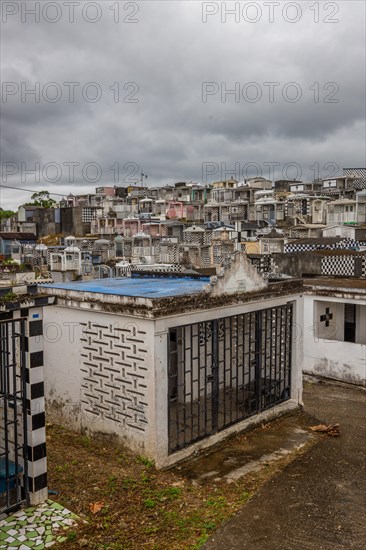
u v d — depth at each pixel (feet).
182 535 19.60
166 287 30.99
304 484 24.61
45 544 17.99
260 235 156.87
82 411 29.19
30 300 19.07
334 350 44.55
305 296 46.14
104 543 18.51
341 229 157.28
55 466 24.53
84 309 28.17
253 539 19.66
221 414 31.50
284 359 35.27
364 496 23.61
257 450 28.66
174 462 25.93
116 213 228.63
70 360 29.63
